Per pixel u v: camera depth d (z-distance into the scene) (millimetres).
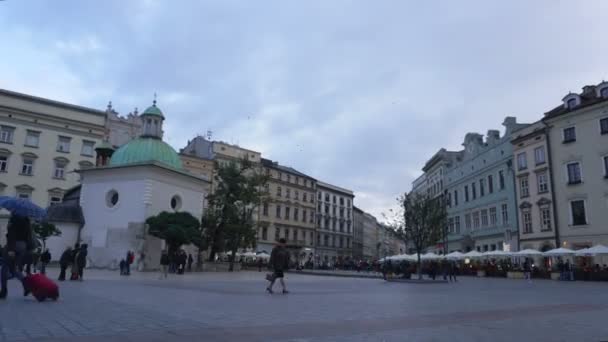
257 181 49000
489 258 54094
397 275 39781
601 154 42344
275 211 82312
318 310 10727
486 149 59594
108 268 37812
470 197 64250
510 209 52938
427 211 41656
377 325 8375
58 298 11680
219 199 46844
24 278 11219
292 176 87875
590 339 7141
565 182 45188
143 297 13008
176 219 35594
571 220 44219
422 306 12484
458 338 7066
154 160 39281
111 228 39031
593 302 14664
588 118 43750
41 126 57688
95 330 7043
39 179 56594
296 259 85688
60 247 39281
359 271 58188
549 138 47219
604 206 41594
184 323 8023
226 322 8289
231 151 76625
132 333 6879
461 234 66875
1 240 39156
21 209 11305
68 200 47938
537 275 41594
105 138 62219
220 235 46562
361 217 128250
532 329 8172
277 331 7387
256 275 35656
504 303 13992
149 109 45219
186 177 43094
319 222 95688
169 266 35156
